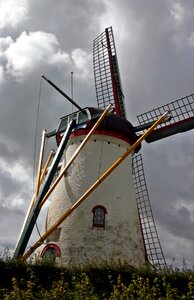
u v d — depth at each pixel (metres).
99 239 15.59
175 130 19.45
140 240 16.88
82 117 18.89
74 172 17.50
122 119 19.33
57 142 19.98
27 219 16.16
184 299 8.70
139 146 19.70
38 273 10.50
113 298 8.23
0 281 10.08
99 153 17.81
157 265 11.27
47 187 16.34
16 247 14.94
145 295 8.38
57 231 15.98
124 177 17.89
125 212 16.88
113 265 11.37
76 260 14.91
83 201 16.39
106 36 25.31
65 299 8.14
